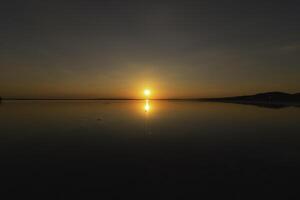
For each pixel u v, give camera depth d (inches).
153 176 370.0
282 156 479.5
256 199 286.7
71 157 481.7
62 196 300.8
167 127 925.2
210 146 581.3
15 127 922.7
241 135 738.2
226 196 296.0
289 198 288.7
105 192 311.9
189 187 324.5
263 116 1379.2
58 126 955.3
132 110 2101.4
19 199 293.7
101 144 608.4
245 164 426.3
